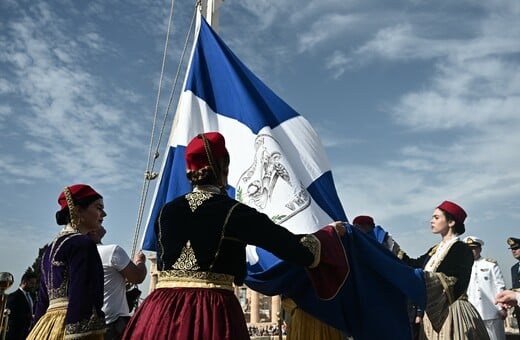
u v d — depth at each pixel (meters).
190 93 5.26
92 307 3.32
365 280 4.04
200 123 5.15
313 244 2.74
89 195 3.90
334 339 4.36
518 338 8.03
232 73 5.29
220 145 2.86
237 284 2.80
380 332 3.98
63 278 3.53
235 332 2.47
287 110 5.12
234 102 5.19
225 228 2.59
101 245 4.89
